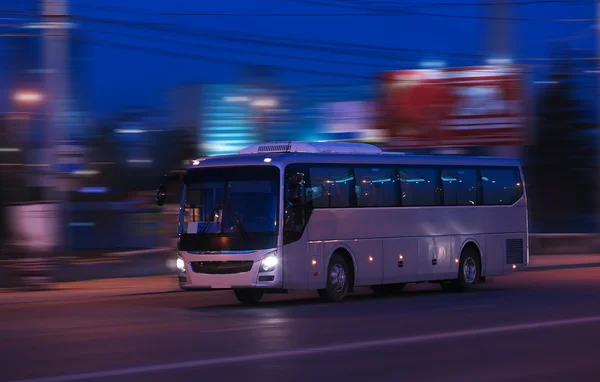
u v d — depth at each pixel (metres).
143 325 18.62
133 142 78.00
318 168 24.41
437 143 44.47
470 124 43.78
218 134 55.62
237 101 55.03
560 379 11.95
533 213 87.62
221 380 11.95
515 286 29.59
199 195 23.83
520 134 43.44
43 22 29.02
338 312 21.25
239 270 22.98
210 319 19.81
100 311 22.03
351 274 25.17
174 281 32.16
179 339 16.20
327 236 24.38
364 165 25.77
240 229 23.16
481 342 15.43
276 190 23.28
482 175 29.41
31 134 34.41
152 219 61.16
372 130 46.69
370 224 25.66
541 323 18.17
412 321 18.91
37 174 34.12
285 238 23.17
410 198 26.98
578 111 86.88
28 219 37.16
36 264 29.75
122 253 39.72
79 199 66.00
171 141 77.56
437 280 27.73
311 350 14.60
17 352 14.80
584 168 87.06
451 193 28.31
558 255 45.69
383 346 15.01
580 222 87.69
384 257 26.00
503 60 38.12
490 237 29.44
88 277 34.56
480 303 23.17
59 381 12.02
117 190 76.12
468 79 43.88
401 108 45.34
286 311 21.64
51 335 17.08
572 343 15.27
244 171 23.66
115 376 12.34
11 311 22.44
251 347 15.04
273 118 53.28
